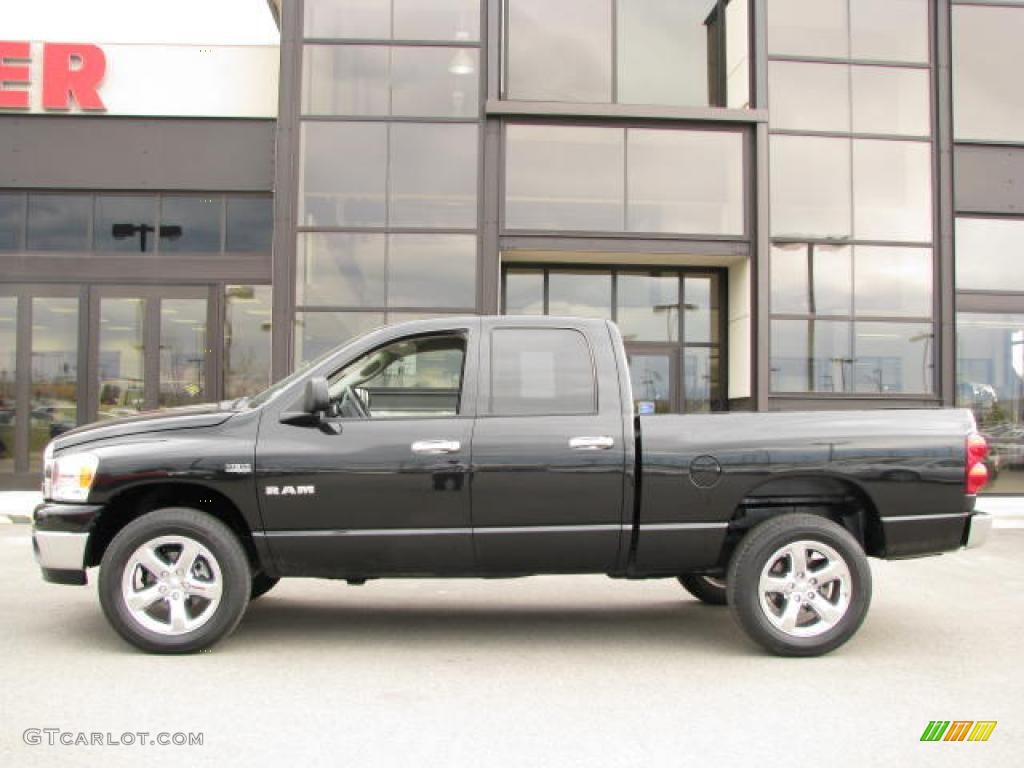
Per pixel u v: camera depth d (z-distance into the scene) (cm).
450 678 498
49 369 1451
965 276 1484
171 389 1456
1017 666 527
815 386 1405
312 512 536
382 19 1394
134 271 1463
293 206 1361
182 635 530
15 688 473
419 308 1365
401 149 1382
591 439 542
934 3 1467
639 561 551
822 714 441
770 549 535
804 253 1420
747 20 1443
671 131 1420
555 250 1384
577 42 1470
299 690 473
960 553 978
